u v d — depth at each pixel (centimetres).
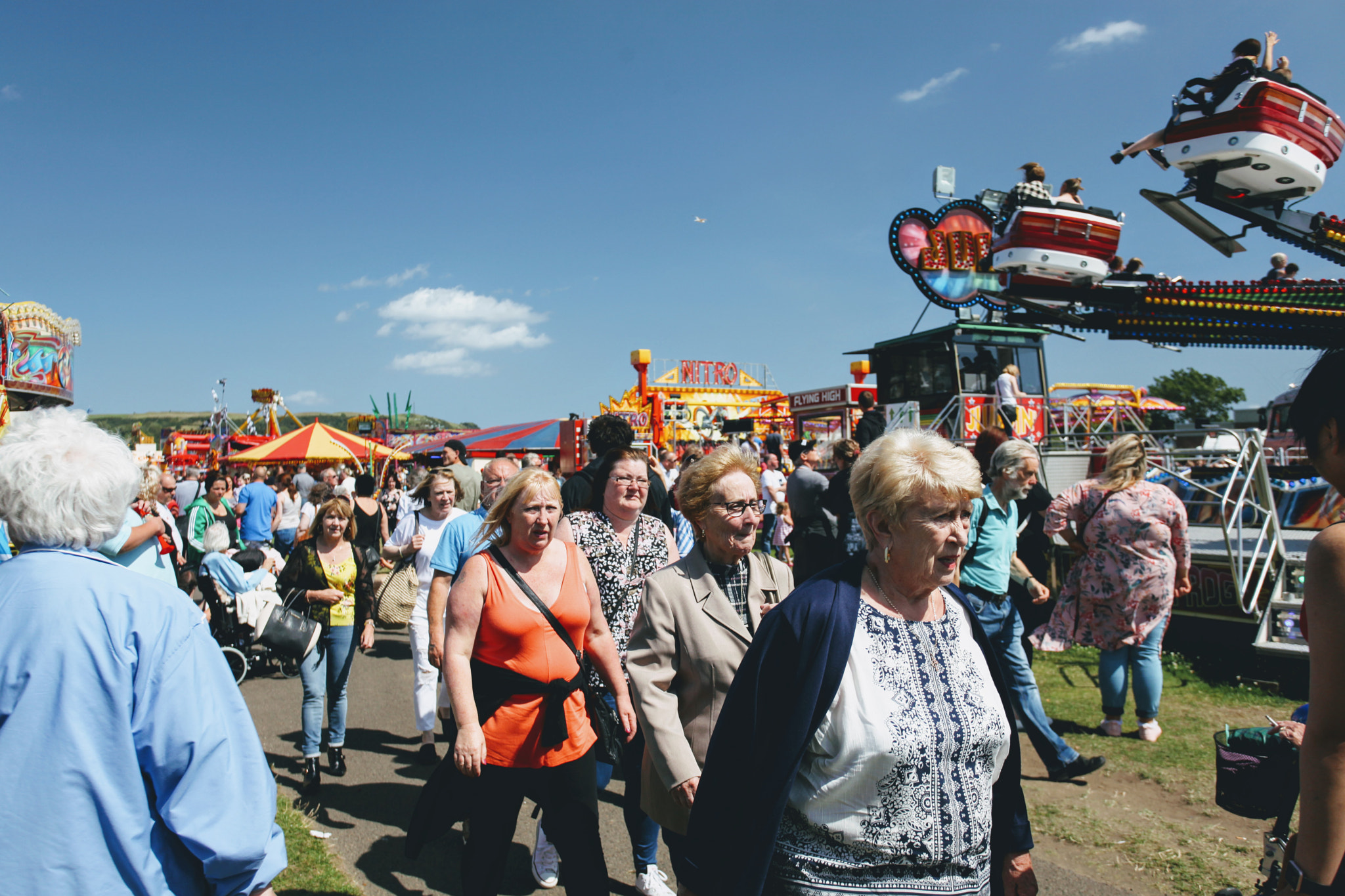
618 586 366
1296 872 155
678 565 282
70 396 917
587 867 297
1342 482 163
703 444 1847
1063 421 1137
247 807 160
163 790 155
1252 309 756
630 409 2597
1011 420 1051
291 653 476
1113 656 528
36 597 152
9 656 148
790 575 293
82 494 161
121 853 147
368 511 684
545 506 308
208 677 162
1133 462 524
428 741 530
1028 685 471
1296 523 925
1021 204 809
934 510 182
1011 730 195
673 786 246
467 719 291
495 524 318
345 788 489
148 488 548
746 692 187
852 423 1492
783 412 2027
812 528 686
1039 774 479
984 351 1131
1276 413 1352
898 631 188
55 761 144
